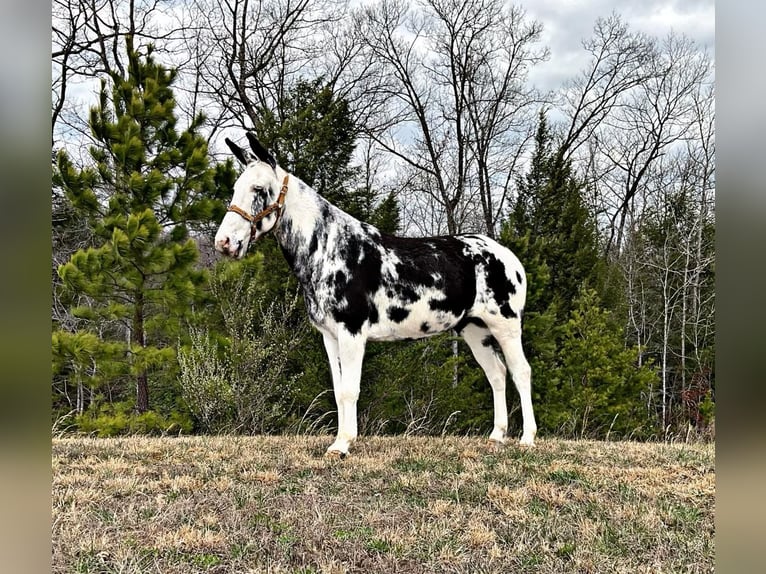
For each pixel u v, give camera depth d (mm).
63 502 4215
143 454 5785
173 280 10242
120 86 11156
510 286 6215
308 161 12477
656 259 23406
